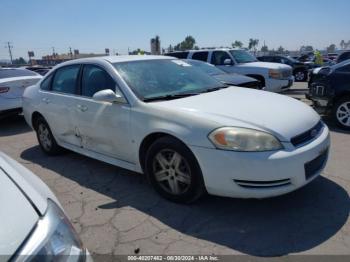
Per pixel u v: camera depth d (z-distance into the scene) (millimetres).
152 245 2854
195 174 3193
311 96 6980
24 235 1494
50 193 2027
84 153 4562
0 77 8055
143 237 2973
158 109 3426
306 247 2709
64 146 4973
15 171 2021
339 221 3047
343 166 4332
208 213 3279
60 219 1738
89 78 4332
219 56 11547
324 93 6602
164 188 3555
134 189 3936
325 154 3395
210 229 3021
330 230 2918
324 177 3992
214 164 3010
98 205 3605
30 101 5414
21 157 5512
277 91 10742
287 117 3186
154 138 3562
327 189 3670
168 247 2812
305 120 3275
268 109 3305
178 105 3430
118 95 3787
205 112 3213
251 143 2896
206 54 11789
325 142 3291
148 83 3938
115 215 3369
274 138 2932
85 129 4332
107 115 3906
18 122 8703
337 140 5633
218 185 3055
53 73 5098
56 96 4805
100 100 3801
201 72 4719
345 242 2748
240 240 2842
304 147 3029
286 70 10797
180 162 3311
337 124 6527
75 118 4449
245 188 2963
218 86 4383
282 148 2934
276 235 2883
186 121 3189
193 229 3043
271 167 2857
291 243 2768
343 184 3785
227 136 2945
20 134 7305
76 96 4453
